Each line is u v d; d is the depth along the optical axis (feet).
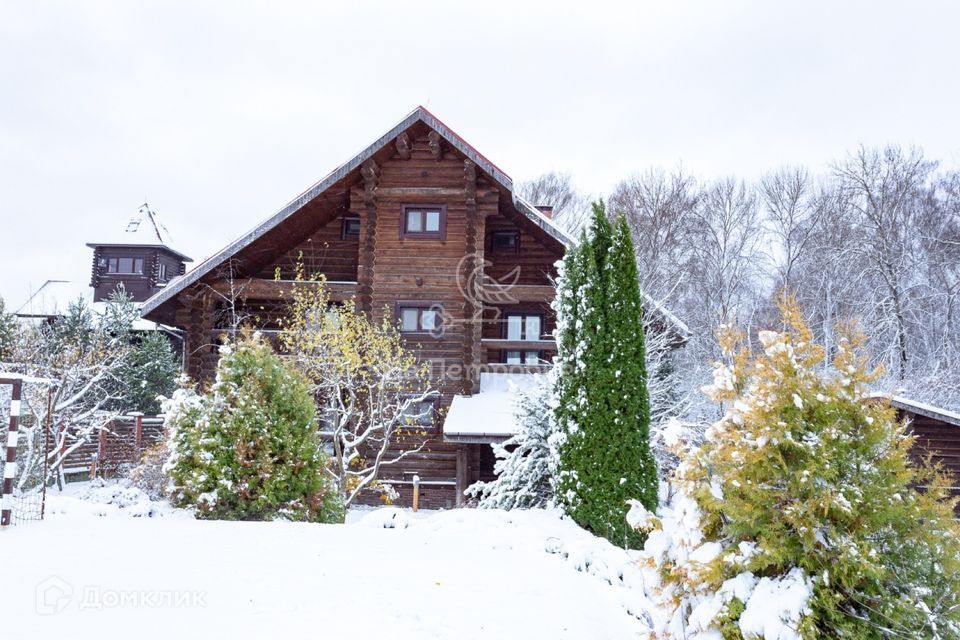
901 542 14.70
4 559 22.21
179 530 28.19
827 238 109.81
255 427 33.22
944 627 13.97
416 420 57.00
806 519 14.43
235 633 16.29
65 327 85.10
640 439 34.06
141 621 16.78
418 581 22.00
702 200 121.39
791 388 15.57
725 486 15.72
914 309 96.73
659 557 16.17
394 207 59.72
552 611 19.98
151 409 84.12
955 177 108.47
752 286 115.85
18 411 28.76
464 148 56.75
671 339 58.59
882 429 15.23
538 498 37.91
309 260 64.08
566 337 36.42
